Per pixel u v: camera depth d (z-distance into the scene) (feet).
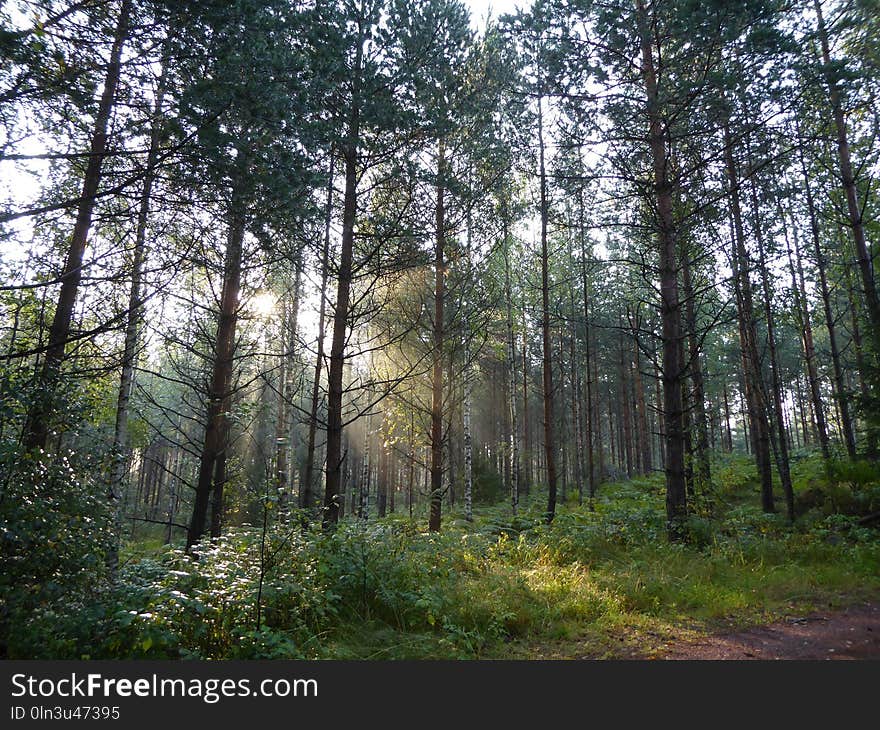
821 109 43.47
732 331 95.81
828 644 17.75
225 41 20.08
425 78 34.50
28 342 23.93
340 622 20.16
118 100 20.16
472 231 46.50
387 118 32.07
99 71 19.02
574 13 35.32
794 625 20.25
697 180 37.83
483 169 44.14
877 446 42.88
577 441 89.15
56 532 16.69
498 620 20.45
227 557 21.93
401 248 36.78
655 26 35.40
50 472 17.72
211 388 32.60
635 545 35.29
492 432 125.70
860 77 33.73
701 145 39.45
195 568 20.93
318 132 27.78
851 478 43.70
